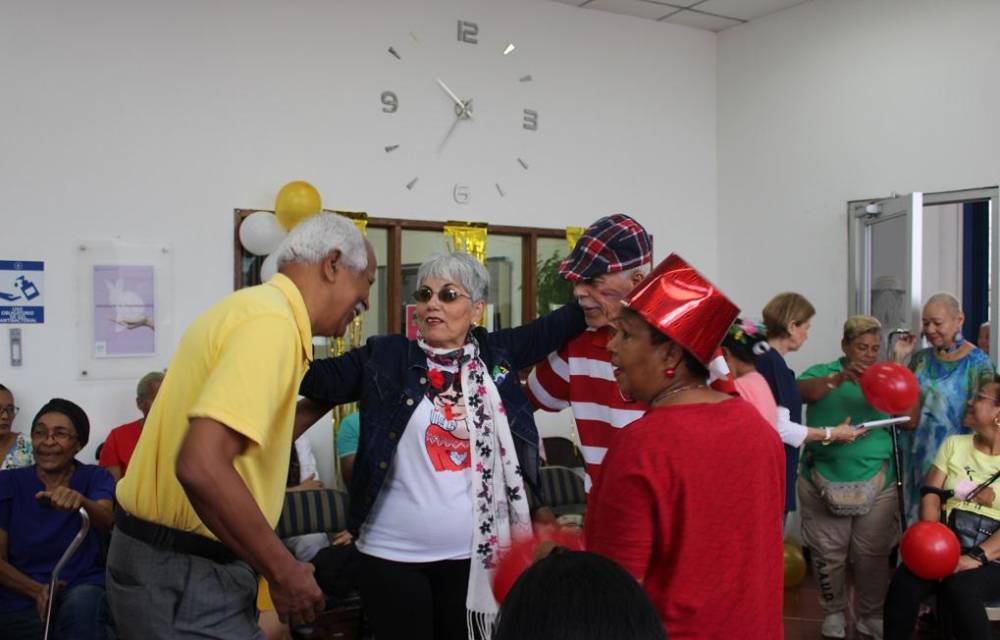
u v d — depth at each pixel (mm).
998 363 4664
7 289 3957
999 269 4664
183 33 4309
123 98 4184
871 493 3930
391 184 4848
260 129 4492
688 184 5934
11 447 3719
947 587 3383
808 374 4457
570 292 5508
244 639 1618
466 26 5059
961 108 4766
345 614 3613
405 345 2180
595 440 2160
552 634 940
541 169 5348
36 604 3049
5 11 3941
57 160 4055
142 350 4238
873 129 5164
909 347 4406
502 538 2121
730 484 1394
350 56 4715
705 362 1456
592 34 5523
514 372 2254
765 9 5582
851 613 4316
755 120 5801
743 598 1402
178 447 1499
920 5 4930
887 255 5023
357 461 2125
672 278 1479
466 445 2137
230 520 1385
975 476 3641
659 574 1409
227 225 4426
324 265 1679
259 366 1459
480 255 5062
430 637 2102
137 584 1562
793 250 5602
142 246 4230
